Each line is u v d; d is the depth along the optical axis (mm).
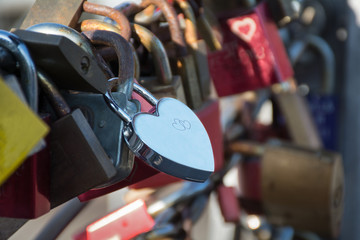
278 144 1746
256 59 1427
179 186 1955
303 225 1697
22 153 493
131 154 705
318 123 2346
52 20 899
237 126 1907
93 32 772
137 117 677
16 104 477
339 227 1739
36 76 623
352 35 2295
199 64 1106
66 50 614
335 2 2303
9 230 743
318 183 1598
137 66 928
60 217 1221
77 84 679
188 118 720
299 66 2324
